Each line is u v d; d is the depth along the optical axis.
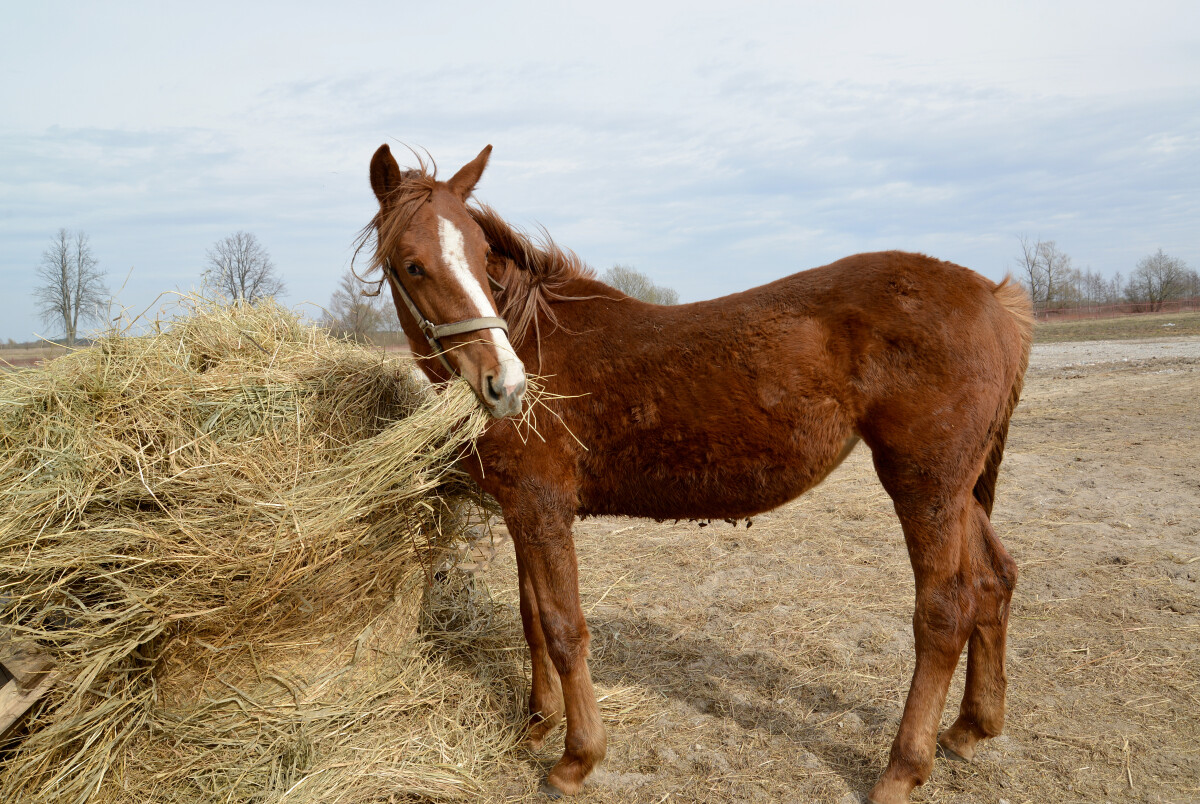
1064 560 4.76
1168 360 16.64
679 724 3.21
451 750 2.92
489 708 3.23
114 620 2.42
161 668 2.62
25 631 2.35
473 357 2.62
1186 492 6.08
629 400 2.82
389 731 2.94
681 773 2.89
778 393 2.68
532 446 2.84
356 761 2.76
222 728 2.71
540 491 2.85
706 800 2.72
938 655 2.63
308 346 3.32
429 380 3.07
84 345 3.00
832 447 2.74
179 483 2.51
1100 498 6.07
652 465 2.87
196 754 2.67
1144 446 7.83
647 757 3.00
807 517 6.07
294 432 2.81
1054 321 43.16
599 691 3.46
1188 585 4.27
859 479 7.33
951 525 2.62
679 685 3.52
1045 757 2.86
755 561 5.10
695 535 5.71
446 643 3.45
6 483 2.48
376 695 2.99
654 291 12.61
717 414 2.73
